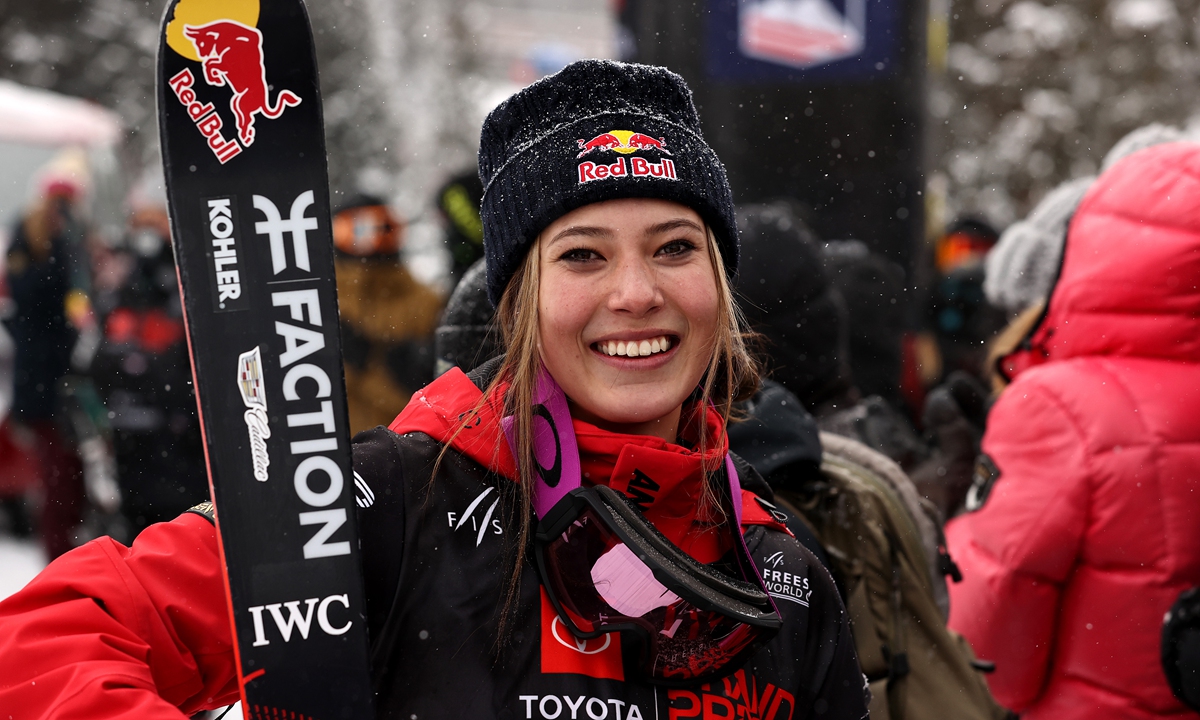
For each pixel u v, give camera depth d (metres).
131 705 1.19
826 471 2.15
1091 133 14.64
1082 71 14.66
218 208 1.43
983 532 2.53
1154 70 14.45
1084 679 2.44
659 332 1.42
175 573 1.33
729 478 1.53
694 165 1.46
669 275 1.42
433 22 26.55
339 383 1.40
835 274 3.85
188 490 5.18
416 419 1.49
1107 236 2.50
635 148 1.42
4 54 20.69
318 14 21.41
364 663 1.33
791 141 5.22
